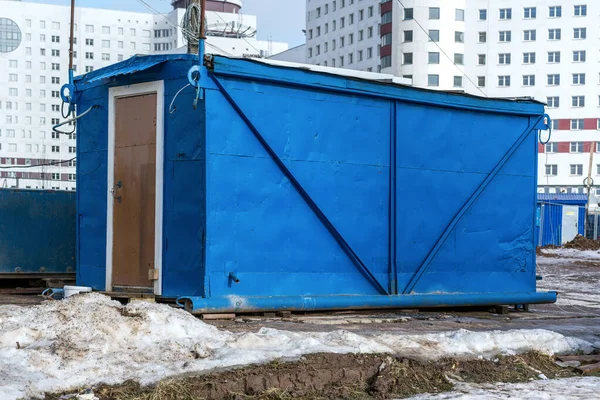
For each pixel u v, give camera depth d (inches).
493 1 4028.1
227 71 436.8
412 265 518.6
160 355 291.3
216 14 5310.0
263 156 456.4
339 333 334.0
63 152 6117.1
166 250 453.1
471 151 549.0
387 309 511.2
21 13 6077.8
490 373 333.7
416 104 522.3
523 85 4020.7
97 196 494.6
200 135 437.4
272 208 459.8
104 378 266.4
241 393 272.7
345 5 4345.5
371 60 4116.6
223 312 432.5
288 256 465.7
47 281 615.8
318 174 477.1
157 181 457.4
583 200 3122.5
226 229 440.5
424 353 335.6
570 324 482.9
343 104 490.0
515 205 572.1
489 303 542.6
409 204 518.0
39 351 277.7
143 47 6392.7
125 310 318.7
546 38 3988.7
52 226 626.2
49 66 6146.7
